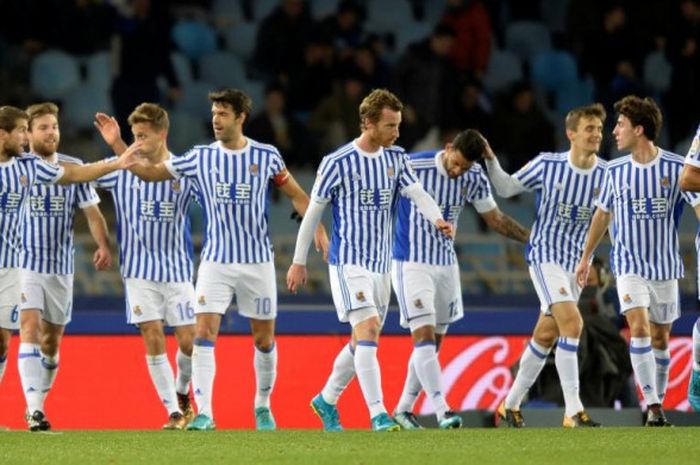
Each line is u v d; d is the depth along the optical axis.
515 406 40.22
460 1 69.31
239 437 32.81
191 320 40.59
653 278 39.22
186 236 40.69
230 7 73.44
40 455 27.25
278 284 56.84
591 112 38.66
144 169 38.19
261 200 38.50
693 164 34.31
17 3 66.00
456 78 64.81
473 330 48.28
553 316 38.72
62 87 66.06
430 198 36.38
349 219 35.91
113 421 46.75
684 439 30.61
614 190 39.19
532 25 74.94
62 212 40.03
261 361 39.56
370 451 27.58
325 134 64.12
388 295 36.69
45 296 40.16
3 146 36.97
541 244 39.06
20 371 38.75
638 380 39.16
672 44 70.62
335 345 47.94
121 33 64.56
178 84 66.25
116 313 47.19
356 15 68.06
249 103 38.25
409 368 39.69
